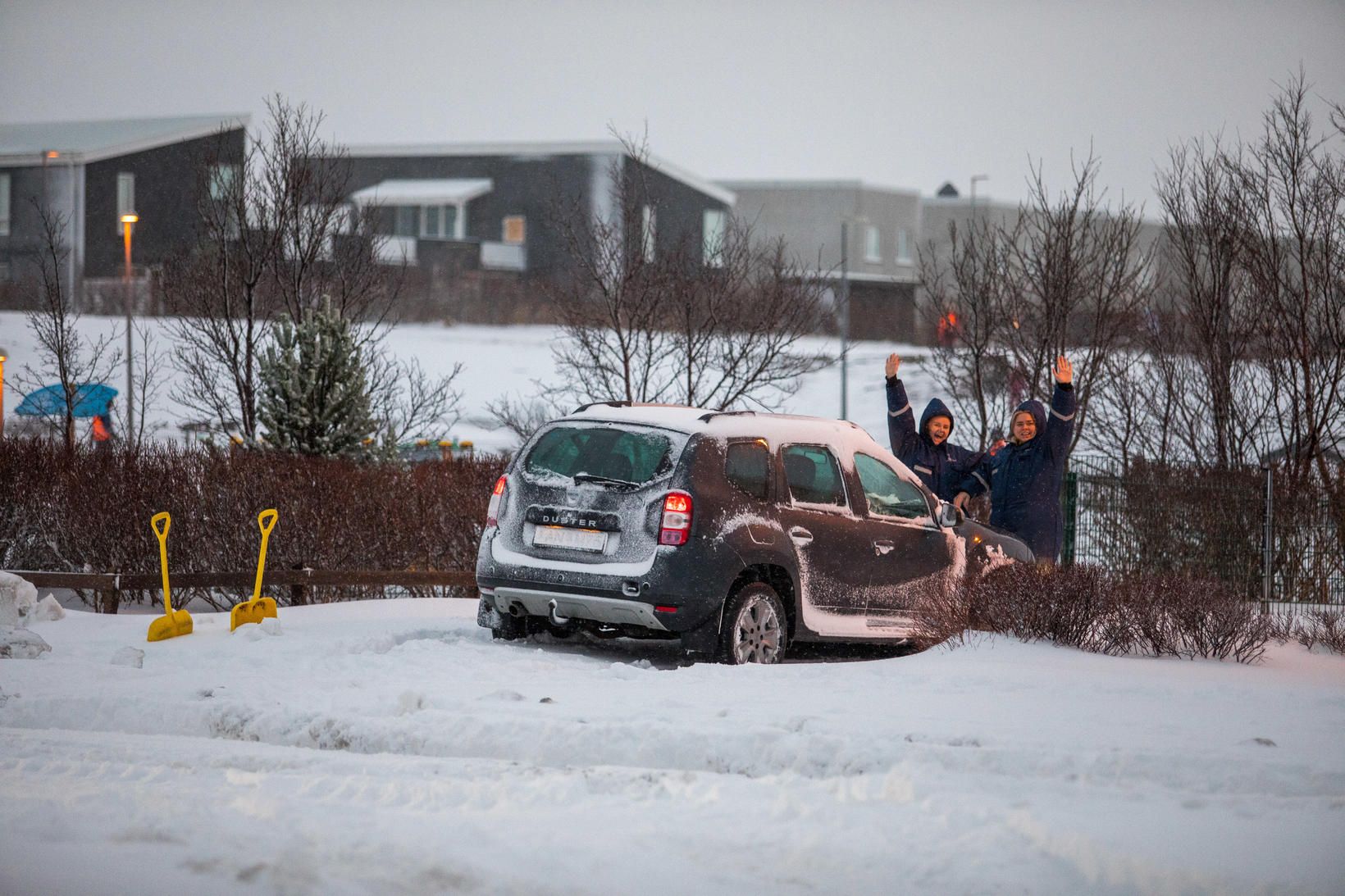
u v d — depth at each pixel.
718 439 26.17
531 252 174.12
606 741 18.44
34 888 12.20
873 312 167.38
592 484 26.09
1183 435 48.62
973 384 49.53
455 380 114.19
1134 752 17.47
